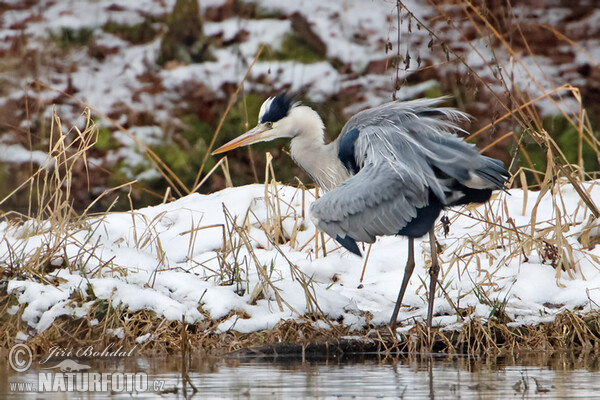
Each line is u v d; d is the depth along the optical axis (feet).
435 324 32.42
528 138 47.06
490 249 37.81
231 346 30.50
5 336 30.58
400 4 39.68
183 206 43.21
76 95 74.38
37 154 68.18
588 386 23.25
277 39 76.48
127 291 31.89
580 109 43.37
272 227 41.19
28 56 77.46
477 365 27.78
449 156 31.17
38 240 36.68
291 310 31.96
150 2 83.46
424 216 31.55
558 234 36.17
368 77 74.95
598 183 41.16
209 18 79.25
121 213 40.75
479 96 71.20
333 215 29.96
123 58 78.07
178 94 73.10
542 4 83.20
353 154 34.42
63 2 83.20
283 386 23.25
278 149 68.80
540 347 31.91
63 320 30.94
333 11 79.15
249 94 72.23
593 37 80.02
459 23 79.05
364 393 22.08
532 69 75.56
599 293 34.37
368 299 34.91
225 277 35.04
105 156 68.23
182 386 23.36
